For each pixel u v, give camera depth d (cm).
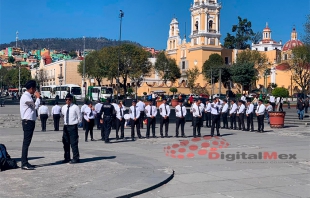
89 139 1986
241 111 2566
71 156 1356
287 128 2686
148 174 1059
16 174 1034
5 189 871
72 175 1028
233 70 7112
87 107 1900
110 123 1836
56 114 2453
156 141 1906
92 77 8594
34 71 12825
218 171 1165
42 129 2450
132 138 1970
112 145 1750
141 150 1590
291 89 7188
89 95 6900
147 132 2053
